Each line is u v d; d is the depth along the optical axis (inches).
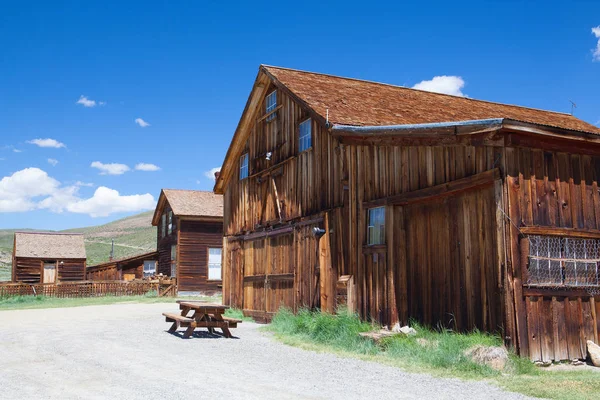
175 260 1434.5
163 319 686.5
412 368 355.6
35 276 1765.5
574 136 400.5
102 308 916.0
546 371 355.3
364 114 558.6
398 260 491.5
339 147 575.5
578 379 324.5
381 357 397.1
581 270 405.4
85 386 301.4
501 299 382.6
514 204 381.7
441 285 452.4
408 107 619.8
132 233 5246.1
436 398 278.4
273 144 721.0
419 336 430.0
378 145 490.9
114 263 1752.0
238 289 796.0
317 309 581.9
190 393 284.4
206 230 1440.7
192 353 418.6
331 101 590.9
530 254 383.6
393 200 491.8
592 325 404.5
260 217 740.7
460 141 411.2
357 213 539.8
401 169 489.1
